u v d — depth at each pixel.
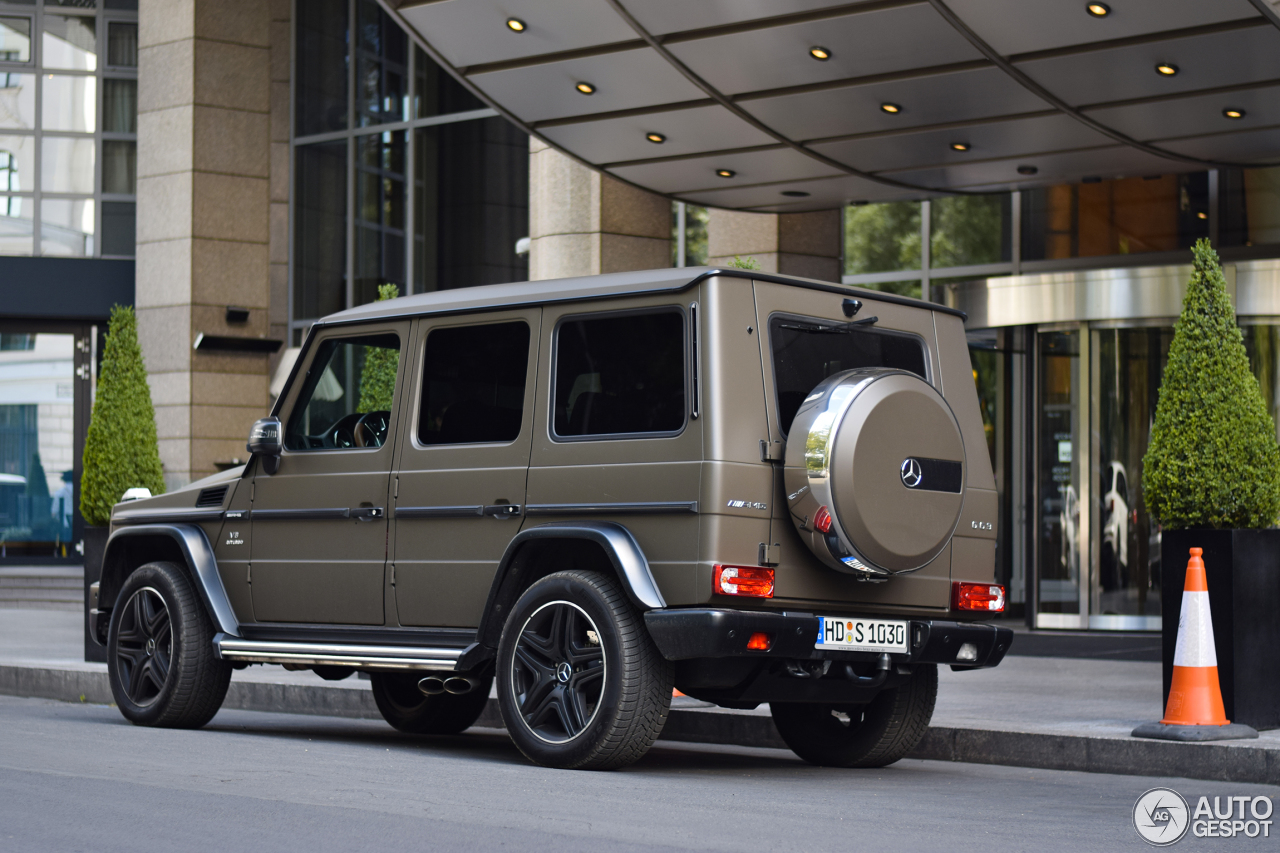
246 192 22.27
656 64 12.40
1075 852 4.92
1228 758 6.89
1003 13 10.74
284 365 16.75
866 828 5.25
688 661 6.42
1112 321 14.15
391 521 7.31
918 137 13.30
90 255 24.12
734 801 5.82
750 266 9.38
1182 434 7.84
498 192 20.09
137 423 12.78
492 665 7.20
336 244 21.91
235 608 8.03
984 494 7.26
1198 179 15.32
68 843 4.65
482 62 12.91
